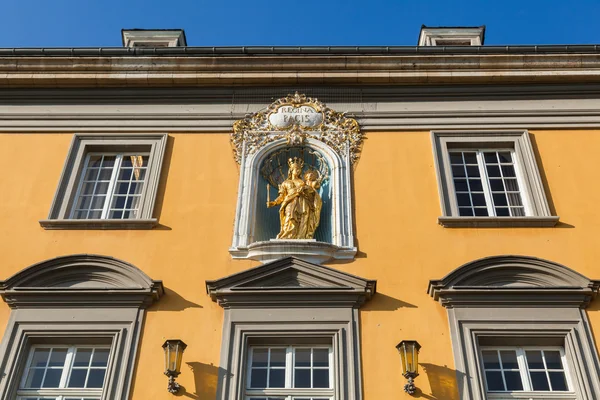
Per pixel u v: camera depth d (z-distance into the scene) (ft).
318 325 31.48
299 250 34.35
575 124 41.01
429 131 40.88
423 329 31.40
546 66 42.80
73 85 43.09
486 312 31.83
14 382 29.91
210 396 29.27
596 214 36.24
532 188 37.83
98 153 40.93
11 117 41.88
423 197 37.29
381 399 29.12
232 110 42.14
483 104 42.24
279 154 40.52
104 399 29.09
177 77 42.68
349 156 39.42
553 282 32.91
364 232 35.63
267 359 31.14
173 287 33.17
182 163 39.27
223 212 36.63
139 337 31.24
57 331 31.40
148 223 35.76
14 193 37.81
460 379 29.58
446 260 34.22
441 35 49.32
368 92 42.88
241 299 32.27
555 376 30.42
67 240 35.35
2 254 34.88
